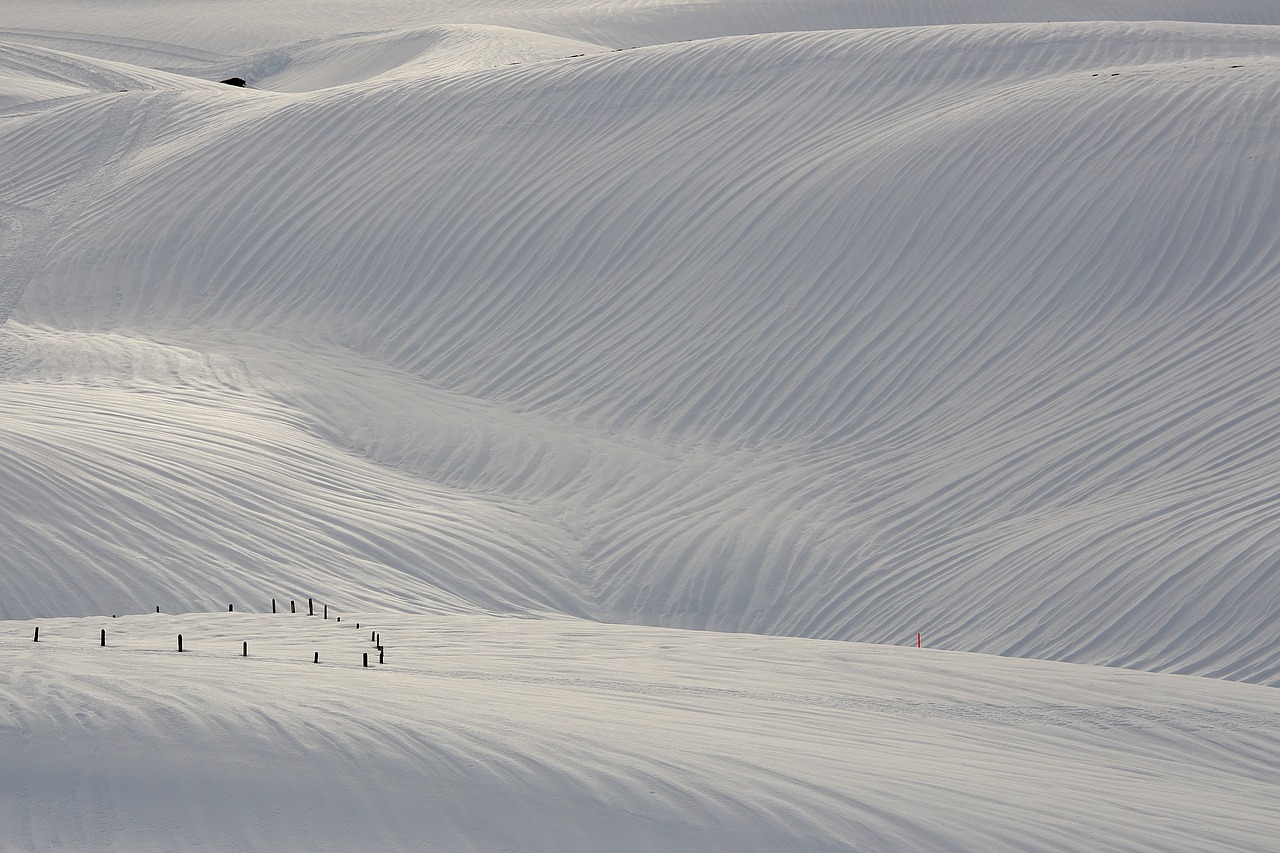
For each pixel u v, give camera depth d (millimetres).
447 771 18828
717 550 49125
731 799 18578
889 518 49094
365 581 45000
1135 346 55125
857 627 43469
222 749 19016
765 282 66562
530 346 68375
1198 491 44562
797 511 50875
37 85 138125
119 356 69438
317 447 58312
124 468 48938
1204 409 49562
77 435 52094
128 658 25281
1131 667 37125
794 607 45500
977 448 51938
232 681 22609
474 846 16969
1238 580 38812
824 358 60625
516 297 72375
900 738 23328
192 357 69688
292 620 36156
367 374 68438
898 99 82000
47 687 21484
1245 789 22703
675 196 75625
